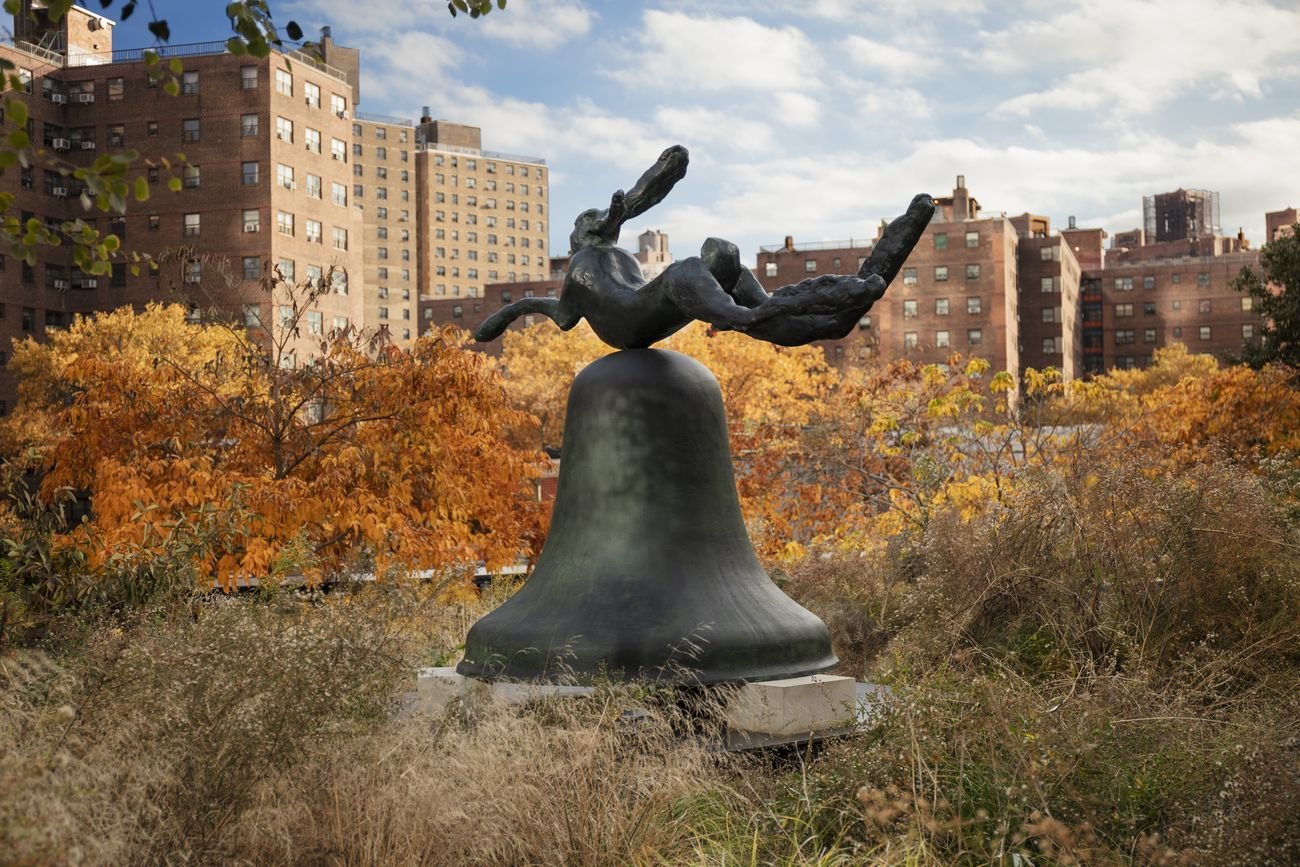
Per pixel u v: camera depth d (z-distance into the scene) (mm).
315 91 74000
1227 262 141000
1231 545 7531
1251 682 6699
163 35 4129
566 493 6805
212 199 70250
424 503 12570
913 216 6031
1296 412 18375
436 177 190125
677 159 6910
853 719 5836
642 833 4461
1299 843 3807
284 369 13305
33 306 71812
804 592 11672
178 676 4496
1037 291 122875
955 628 7723
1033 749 4586
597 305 6848
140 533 9711
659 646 6125
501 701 5480
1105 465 9594
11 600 7070
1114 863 4020
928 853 4133
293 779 4402
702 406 6770
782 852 4457
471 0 5035
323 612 6457
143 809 3879
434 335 12906
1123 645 7090
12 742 3977
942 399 14602
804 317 5891
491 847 4160
